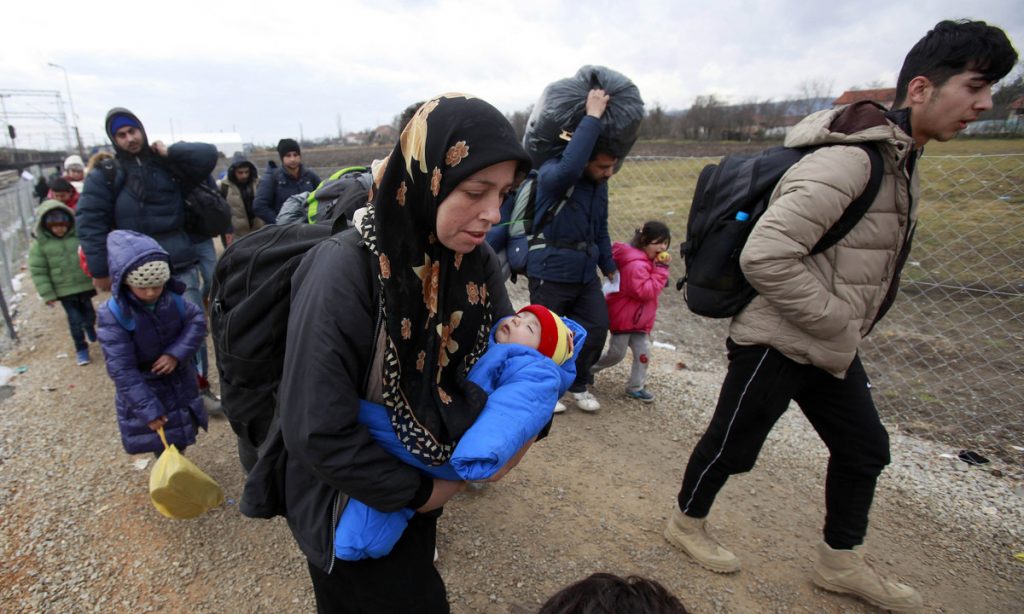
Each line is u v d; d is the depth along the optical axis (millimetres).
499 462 1220
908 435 3584
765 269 1859
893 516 2855
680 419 3879
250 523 2834
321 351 1128
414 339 1235
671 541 2650
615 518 2871
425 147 1103
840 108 1987
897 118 1906
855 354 2156
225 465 3359
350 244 1203
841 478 2268
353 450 1158
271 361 1400
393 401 1207
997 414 3756
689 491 2480
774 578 2484
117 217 3936
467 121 1078
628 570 2518
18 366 5027
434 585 1497
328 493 1318
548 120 3273
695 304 2270
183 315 3098
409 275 1190
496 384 1407
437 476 1340
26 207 11367
